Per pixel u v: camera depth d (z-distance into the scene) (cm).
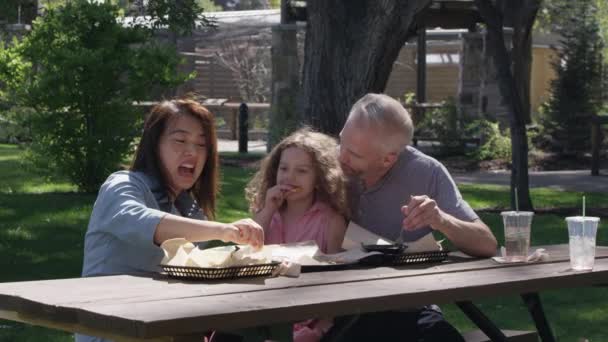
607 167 1916
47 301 268
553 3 2789
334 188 389
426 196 364
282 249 355
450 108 2039
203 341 260
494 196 1331
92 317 252
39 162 1235
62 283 301
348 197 398
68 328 269
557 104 2052
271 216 382
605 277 350
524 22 2112
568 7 2698
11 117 1266
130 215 328
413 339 370
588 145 2012
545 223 1076
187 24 1311
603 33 2533
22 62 1274
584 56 2059
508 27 2066
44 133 1209
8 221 964
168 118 362
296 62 1869
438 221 362
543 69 3212
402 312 376
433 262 364
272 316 260
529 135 2066
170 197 362
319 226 388
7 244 845
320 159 387
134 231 326
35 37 1231
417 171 398
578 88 2041
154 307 259
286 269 321
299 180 385
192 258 309
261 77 3100
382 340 372
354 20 1052
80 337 329
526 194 1179
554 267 354
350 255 355
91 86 1199
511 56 2077
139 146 364
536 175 1773
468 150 2030
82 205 1087
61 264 770
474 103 2064
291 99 1859
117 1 1303
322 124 1069
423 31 2294
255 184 404
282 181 386
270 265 320
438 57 3150
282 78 1869
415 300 291
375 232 402
